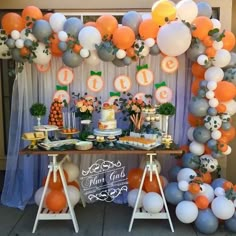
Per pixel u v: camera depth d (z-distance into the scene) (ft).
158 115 9.53
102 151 8.65
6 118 12.37
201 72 9.75
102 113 9.47
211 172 10.40
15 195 10.77
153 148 8.82
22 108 10.31
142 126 9.76
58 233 8.97
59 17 9.14
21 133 10.48
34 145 8.91
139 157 10.85
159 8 9.01
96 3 11.19
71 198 9.21
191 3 9.07
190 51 9.39
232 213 8.66
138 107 9.65
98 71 10.32
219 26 9.50
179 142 10.69
